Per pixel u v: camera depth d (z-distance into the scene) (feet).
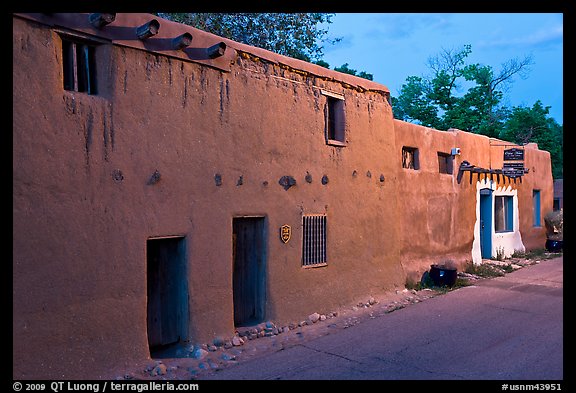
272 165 27.55
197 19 48.93
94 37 19.83
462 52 87.04
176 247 23.41
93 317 19.39
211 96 24.34
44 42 18.25
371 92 35.60
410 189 39.81
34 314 17.63
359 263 33.71
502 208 55.52
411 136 40.37
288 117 28.66
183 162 22.94
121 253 20.40
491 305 32.73
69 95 18.94
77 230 18.99
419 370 21.16
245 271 26.91
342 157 32.58
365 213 34.47
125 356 20.40
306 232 29.84
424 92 89.04
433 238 42.27
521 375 20.43
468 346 24.26
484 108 86.69
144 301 21.22
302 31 56.24
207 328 23.76
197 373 20.88
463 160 46.91
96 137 19.71
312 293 29.89
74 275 18.84
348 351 23.82
